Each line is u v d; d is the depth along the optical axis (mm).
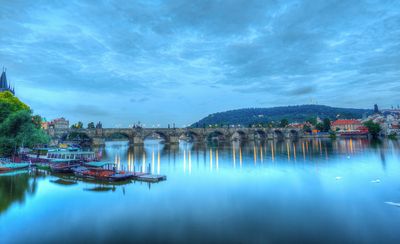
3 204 35375
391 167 62750
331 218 29672
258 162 76875
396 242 23828
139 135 170875
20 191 41969
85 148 138500
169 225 28141
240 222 28766
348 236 25188
